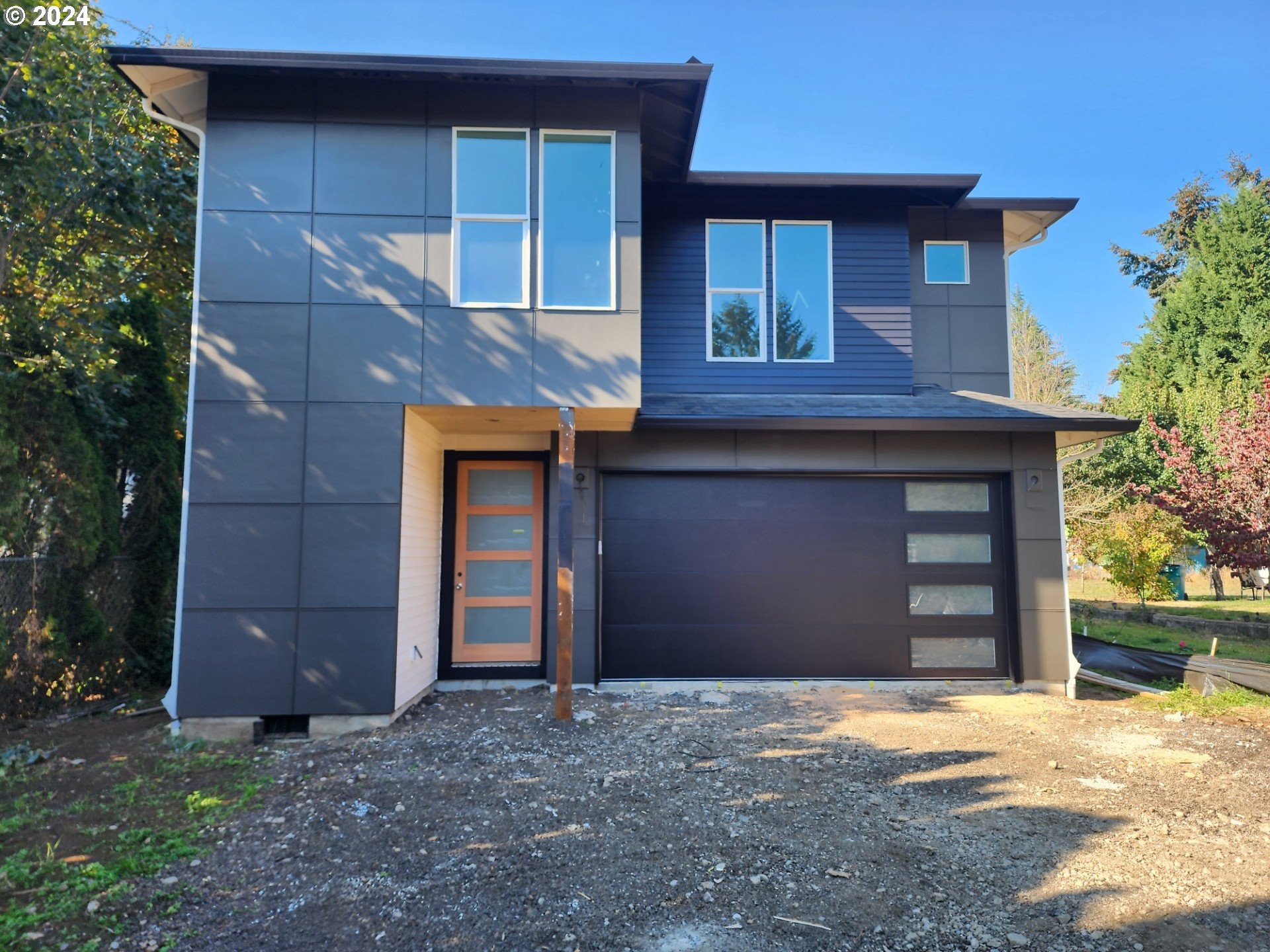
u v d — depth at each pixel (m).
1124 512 17.34
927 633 7.86
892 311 8.90
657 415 7.30
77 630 7.19
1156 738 5.88
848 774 4.95
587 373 6.49
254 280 6.32
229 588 6.05
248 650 6.01
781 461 7.84
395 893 3.30
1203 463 17.53
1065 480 19.77
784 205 8.98
